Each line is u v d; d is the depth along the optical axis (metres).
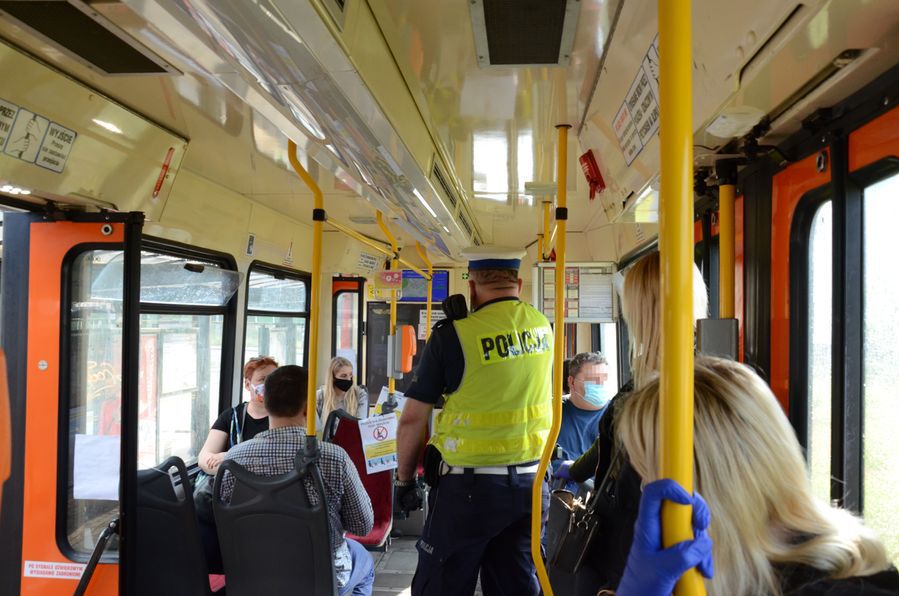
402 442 2.58
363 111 1.83
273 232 5.48
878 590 0.82
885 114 1.38
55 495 2.71
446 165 3.61
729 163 1.98
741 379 0.99
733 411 0.94
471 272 2.77
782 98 1.57
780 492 0.92
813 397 1.82
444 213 3.74
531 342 2.52
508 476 2.40
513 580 2.52
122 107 2.74
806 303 1.84
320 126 1.96
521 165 3.85
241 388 5.06
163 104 2.77
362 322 7.59
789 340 1.89
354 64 1.51
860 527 0.93
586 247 6.64
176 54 1.70
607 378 3.71
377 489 4.46
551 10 1.80
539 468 2.06
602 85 2.31
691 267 0.77
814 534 0.91
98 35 1.96
